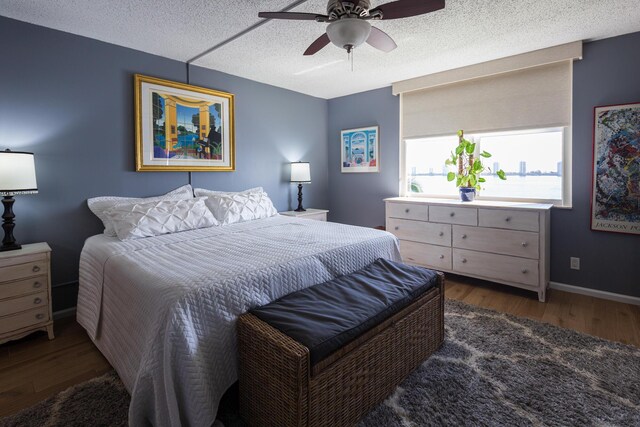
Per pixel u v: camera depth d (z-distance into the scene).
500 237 3.15
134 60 3.06
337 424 1.44
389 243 2.64
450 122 3.80
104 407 1.65
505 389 1.75
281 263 1.88
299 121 4.61
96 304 2.17
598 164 2.95
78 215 2.82
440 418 1.56
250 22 2.52
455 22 2.52
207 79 3.59
